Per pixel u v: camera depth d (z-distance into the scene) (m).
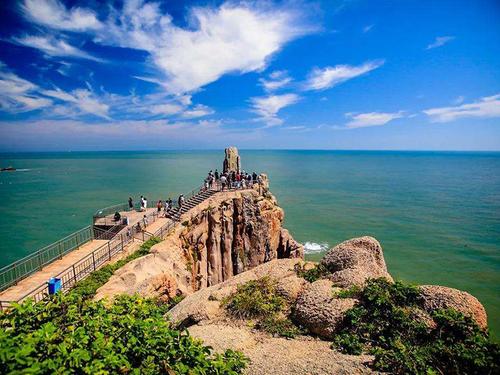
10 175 159.62
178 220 34.03
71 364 5.21
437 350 9.55
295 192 110.44
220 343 11.99
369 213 78.38
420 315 11.45
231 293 16.03
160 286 22.17
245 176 44.88
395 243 55.53
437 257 48.78
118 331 6.77
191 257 31.81
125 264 22.27
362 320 11.91
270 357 11.05
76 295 7.43
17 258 44.19
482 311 11.48
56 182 128.50
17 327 6.36
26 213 69.75
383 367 9.73
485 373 8.77
